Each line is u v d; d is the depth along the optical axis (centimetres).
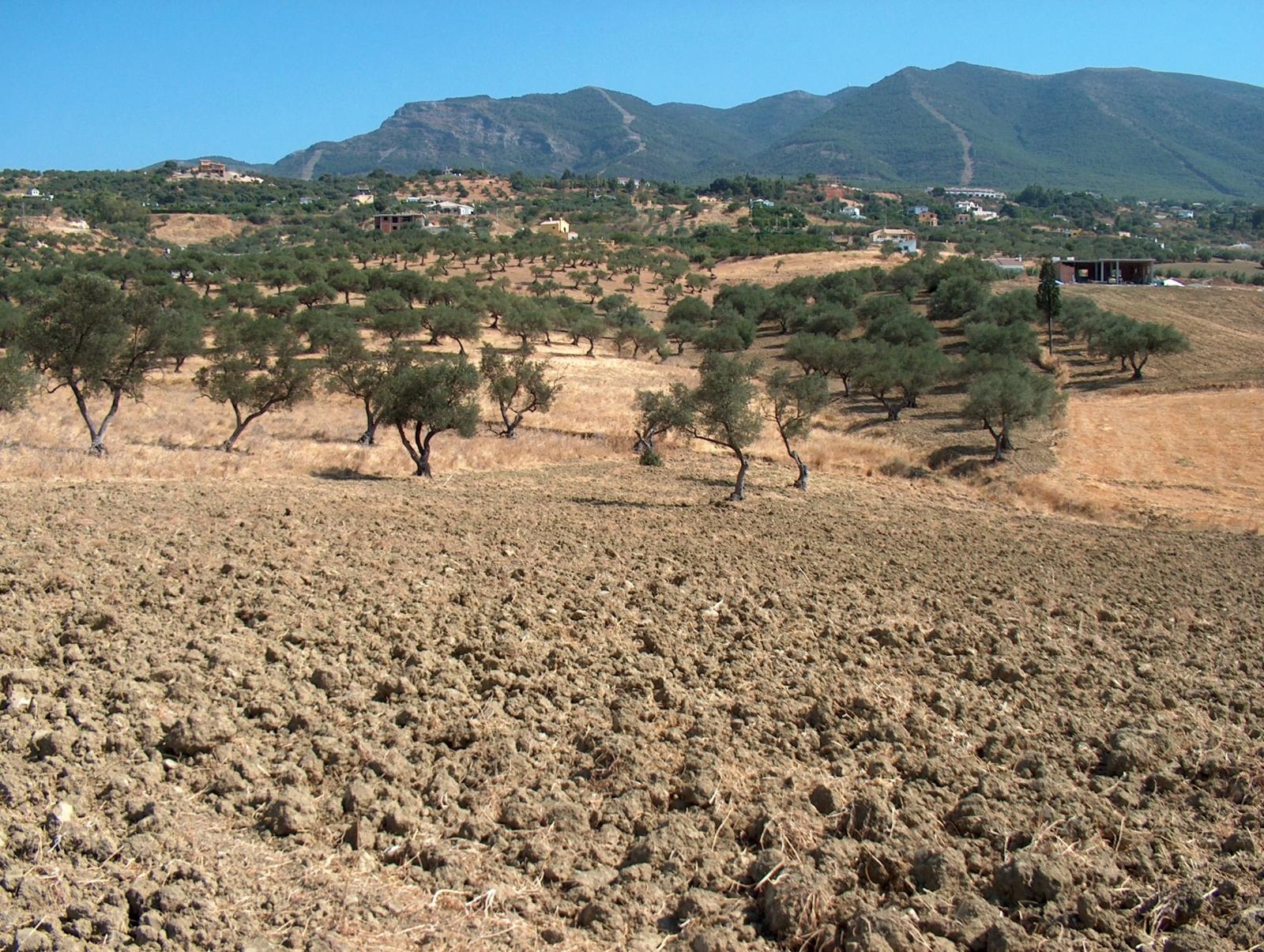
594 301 11131
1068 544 2458
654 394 3216
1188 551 2462
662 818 745
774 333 9544
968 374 6281
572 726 909
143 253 12019
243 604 1204
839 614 1430
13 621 1052
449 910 602
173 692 884
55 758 728
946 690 1095
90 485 2130
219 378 3494
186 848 636
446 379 3166
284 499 2175
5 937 514
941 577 1809
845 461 4150
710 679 1088
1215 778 874
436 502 2412
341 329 6222
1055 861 685
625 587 1492
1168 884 683
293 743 823
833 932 605
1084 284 10794
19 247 11681
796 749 898
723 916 621
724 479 3531
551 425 4619
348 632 1128
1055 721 1016
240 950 532
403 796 739
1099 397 6347
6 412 3181
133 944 530
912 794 805
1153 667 1240
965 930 614
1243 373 6719
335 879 621
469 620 1229
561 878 654
